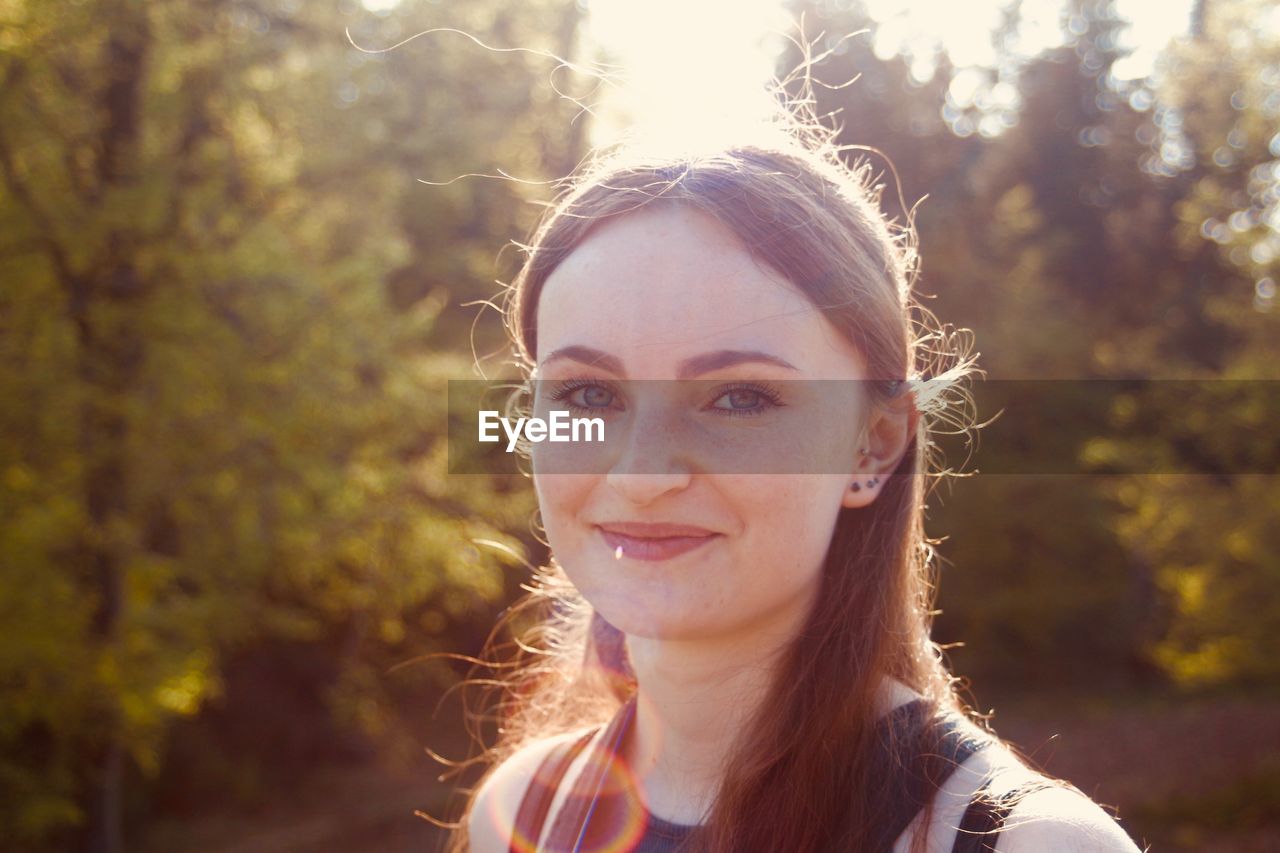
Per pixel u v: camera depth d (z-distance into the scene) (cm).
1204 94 1190
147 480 667
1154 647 1644
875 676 104
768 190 99
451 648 1360
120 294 669
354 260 761
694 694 110
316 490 737
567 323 101
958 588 1731
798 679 105
